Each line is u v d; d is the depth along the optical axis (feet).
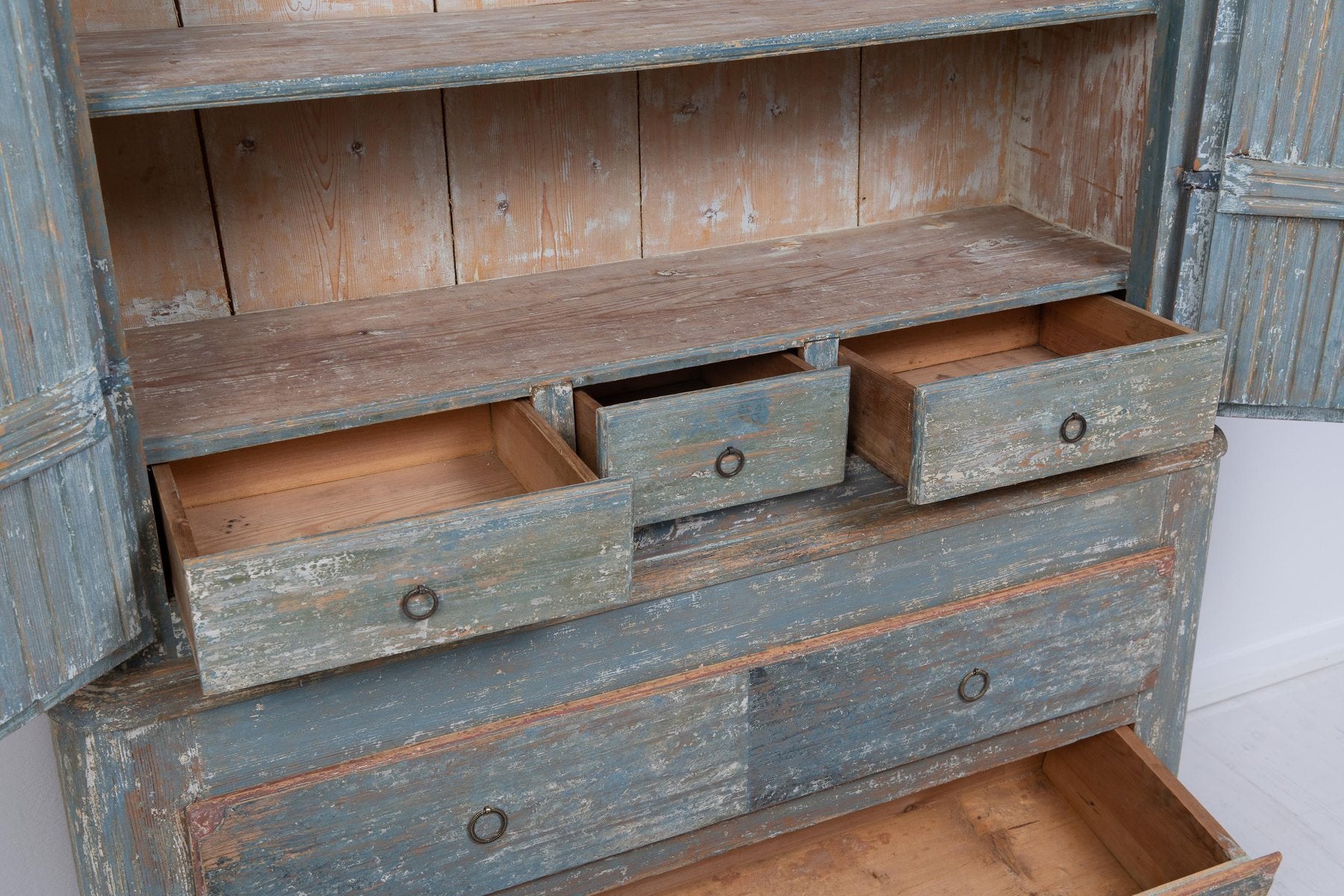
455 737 4.63
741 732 5.14
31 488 3.48
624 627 4.79
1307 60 4.94
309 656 3.87
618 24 4.97
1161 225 5.31
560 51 4.43
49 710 4.13
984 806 6.40
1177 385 4.99
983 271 5.59
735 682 5.03
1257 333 5.49
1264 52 4.95
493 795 4.76
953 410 4.59
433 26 4.99
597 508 4.06
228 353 4.91
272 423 4.30
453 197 5.49
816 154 6.10
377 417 4.42
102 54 4.41
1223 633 8.22
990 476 4.80
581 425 4.72
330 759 4.48
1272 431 7.79
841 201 6.26
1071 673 5.81
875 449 4.95
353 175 5.29
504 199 5.58
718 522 4.93
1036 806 6.41
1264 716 8.09
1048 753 6.52
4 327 3.31
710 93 5.77
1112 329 5.58
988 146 6.46
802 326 5.01
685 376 5.51
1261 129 5.08
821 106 6.01
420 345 4.96
